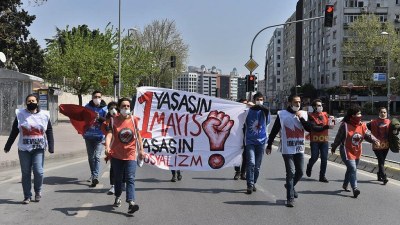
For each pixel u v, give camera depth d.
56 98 31.47
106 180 10.69
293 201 8.06
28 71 52.06
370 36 65.75
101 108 10.05
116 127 7.34
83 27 50.12
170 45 74.31
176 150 9.98
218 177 11.25
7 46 40.81
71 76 41.41
